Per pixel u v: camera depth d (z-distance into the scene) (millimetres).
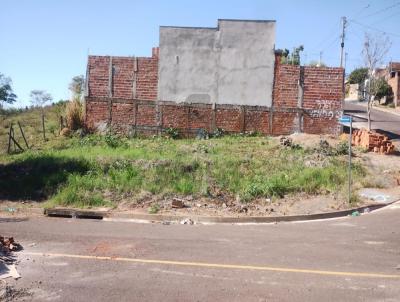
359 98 71375
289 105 26281
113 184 16297
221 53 26703
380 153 22281
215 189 16172
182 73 26875
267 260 9117
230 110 26188
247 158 19422
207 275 8133
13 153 22594
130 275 8078
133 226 12672
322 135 25062
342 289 7520
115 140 23875
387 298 7137
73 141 24578
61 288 7398
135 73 26906
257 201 15445
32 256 9109
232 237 11219
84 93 27062
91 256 9203
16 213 14391
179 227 12617
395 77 63219
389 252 9898
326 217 14328
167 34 26859
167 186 16344
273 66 26406
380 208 15547
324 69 26047
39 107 42125
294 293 7309
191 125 26281
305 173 17469
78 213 14281
